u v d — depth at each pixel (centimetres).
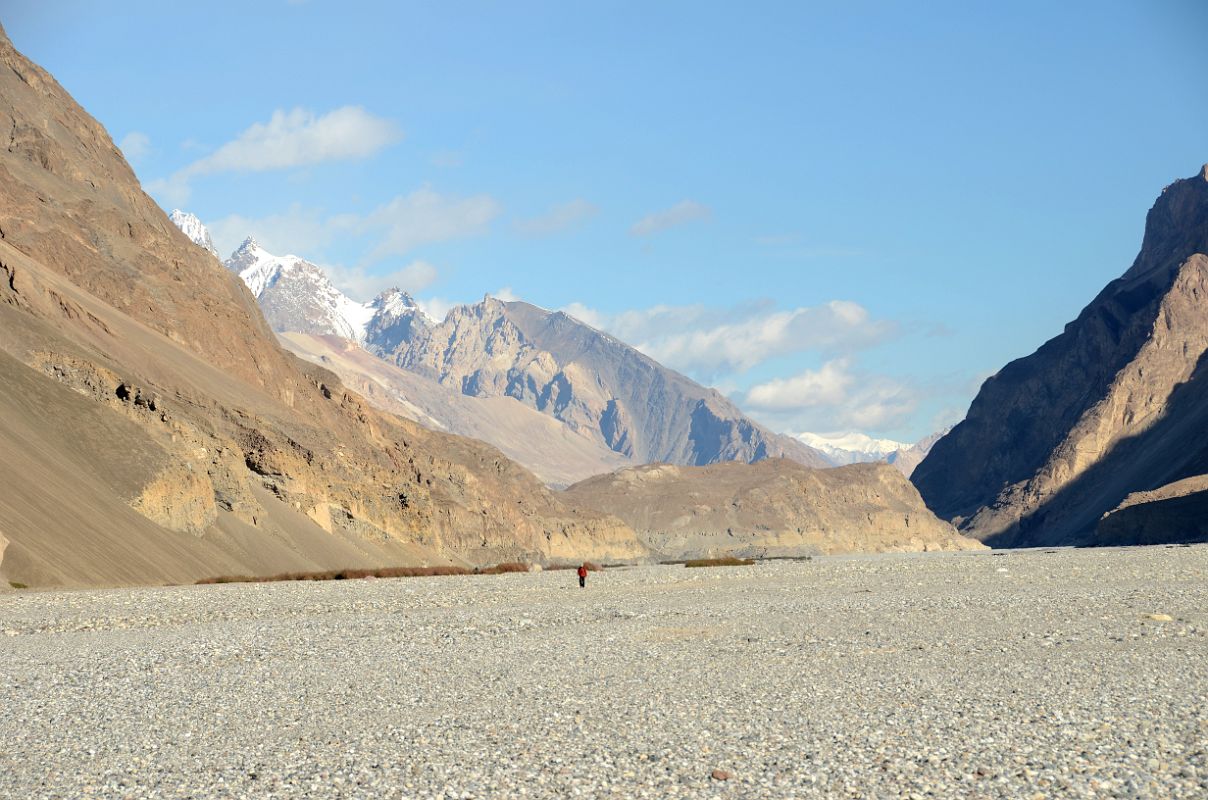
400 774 2292
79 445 8956
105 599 6172
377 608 6172
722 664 3709
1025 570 8825
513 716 2873
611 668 3688
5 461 7481
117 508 8481
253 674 3756
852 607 5616
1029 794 2044
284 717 2961
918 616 5091
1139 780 2116
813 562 14512
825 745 2436
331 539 12319
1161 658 3631
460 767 2338
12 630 5006
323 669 3853
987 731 2533
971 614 5119
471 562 18025
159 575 7981
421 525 15888
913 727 2592
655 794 2109
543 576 9800
